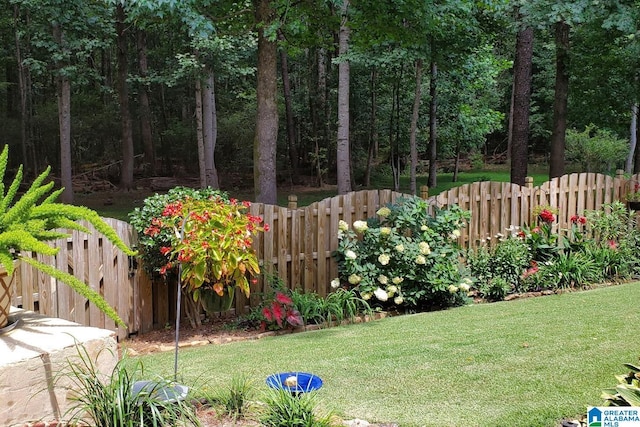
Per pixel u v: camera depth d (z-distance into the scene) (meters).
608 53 12.55
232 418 2.74
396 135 18.97
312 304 5.64
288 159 21.61
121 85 17.95
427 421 2.90
